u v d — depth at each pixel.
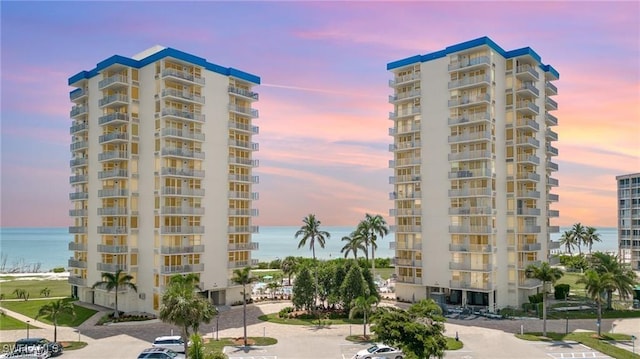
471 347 58.47
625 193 147.12
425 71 88.31
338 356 54.34
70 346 58.47
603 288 63.50
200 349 45.50
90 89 88.50
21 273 144.38
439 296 83.81
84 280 86.38
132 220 79.75
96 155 86.00
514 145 85.12
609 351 56.50
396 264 89.94
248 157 90.19
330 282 78.88
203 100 82.12
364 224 102.62
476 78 81.44
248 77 89.50
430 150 86.81
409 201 89.94
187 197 79.12
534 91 87.12
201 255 80.56
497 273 81.38
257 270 139.00
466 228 81.12
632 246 142.88
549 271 64.06
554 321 73.12
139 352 56.16
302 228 95.56
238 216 86.38
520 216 84.94
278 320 73.62
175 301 48.22
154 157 78.25
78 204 91.69
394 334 44.38
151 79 80.06
